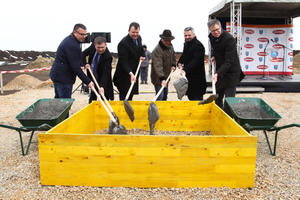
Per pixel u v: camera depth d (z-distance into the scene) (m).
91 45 5.76
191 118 5.23
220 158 3.04
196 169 3.07
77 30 4.75
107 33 7.84
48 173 3.17
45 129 3.97
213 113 5.07
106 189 3.11
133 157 3.07
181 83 4.93
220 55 5.22
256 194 3.01
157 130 5.25
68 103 4.66
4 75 19.84
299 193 3.06
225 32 5.05
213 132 5.05
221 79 5.30
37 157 4.11
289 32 11.32
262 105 4.70
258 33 11.47
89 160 3.11
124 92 5.73
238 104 4.79
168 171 3.09
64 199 2.95
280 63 11.55
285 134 5.25
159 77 5.59
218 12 11.34
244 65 11.60
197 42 5.54
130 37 5.39
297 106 7.82
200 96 5.96
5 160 4.01
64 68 4.91
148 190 3.09
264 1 9.45
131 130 5.19
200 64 5.70
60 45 4.84
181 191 3.05
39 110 4.66
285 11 11.49
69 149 3.10
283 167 3.74
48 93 10.98
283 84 10.36
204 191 3.04
